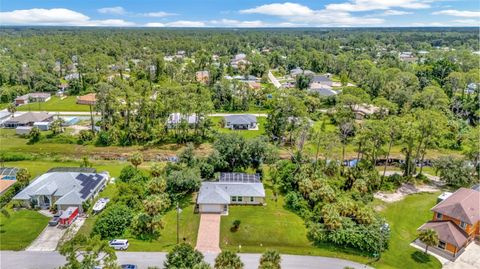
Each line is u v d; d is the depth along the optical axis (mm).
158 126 90062
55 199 54375
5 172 65750
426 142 69625
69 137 87500
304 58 194750
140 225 47375
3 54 193125
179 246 36938
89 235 46375
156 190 54531
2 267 40125
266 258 35281
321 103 119375
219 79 138875
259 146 66188
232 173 63125
